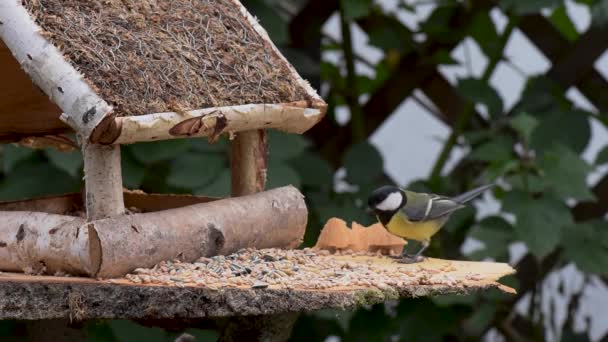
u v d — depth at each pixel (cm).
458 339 955
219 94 568
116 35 558
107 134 510
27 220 548
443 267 600
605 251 860
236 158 644
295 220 640
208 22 616
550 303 939
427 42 977
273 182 808
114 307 500
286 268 558
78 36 541
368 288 522
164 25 592
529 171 886
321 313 821
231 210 594
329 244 648
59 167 784
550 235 827
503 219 869
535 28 960
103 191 533
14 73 609
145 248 530
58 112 654
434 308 886
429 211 718
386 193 723
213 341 820
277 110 588
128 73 537
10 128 685
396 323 886
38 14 540
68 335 632
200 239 564
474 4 955
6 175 827
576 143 895
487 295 904
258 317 576
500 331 957
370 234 653
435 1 952
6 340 828
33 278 513
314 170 895
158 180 860
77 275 527
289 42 913
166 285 500
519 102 941
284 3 970
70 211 667
